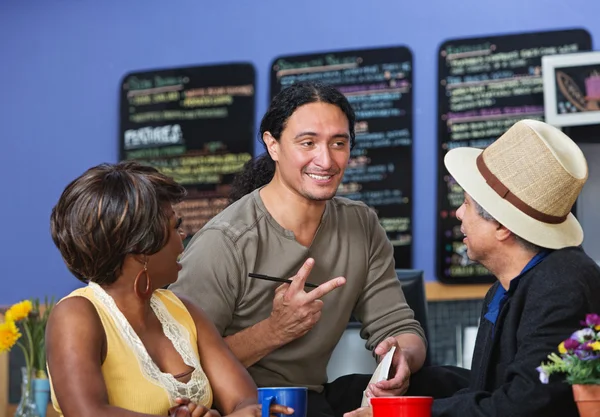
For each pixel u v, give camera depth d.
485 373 2.31
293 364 2.81
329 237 2.87
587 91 4.55
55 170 5.24
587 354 1.82
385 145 4.88
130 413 1.98
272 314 2.65
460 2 4.84
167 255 2.17
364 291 2.98
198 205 5.08
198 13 5.17
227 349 2.33
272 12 5.08
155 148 5.15
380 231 3.02
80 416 1.97
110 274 2.12
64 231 2.10
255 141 5.05
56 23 5.30
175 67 5.17
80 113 5.25
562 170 2.19
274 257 2.79
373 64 4.93
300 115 2.70
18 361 4.63
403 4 4.92
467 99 4.79
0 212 5.26
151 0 5.23
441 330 4.70
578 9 4.72
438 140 4.80
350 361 3.17
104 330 2.09
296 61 5.01
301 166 2.71
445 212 4.75
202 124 5.11
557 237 2.22
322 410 2.79
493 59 4.77
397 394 2.49
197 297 2.72
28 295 5.19
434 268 4.76
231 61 5.11
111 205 2.07
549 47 4.71
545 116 4.59
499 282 2.53
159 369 2.14
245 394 2.25
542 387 2.03
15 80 5.31
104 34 5.26
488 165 2.30
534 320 2.14
